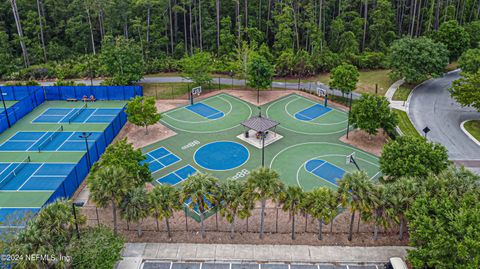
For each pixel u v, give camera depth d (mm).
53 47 103438
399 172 41281
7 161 55969
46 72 93000
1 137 63406
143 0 98625
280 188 36969
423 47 78500
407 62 78750
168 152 57688
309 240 39344
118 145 43219
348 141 60250
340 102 74812
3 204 46344
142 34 106875
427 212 33344
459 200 33906
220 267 36375
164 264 36750
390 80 84688
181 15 113312
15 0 98375
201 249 38375
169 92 82062
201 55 81125
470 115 67688
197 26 109125
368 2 110250
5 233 33781
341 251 37969
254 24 107062
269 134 62656
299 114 70125
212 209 38156
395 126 58219
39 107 75812
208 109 72938
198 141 60906
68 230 34156
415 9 104625
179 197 37781
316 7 105188
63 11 108500
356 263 36625
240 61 85250
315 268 36125
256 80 74188
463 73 67500
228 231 40688
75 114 72188
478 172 50812
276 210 43469
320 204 36125
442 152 42531
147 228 41188
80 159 52469
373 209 36281
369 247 38406
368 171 52219
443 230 30969
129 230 40969
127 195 37688
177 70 96750
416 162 40562
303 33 107688
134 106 59969
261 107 73375
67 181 46000
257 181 36562
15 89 80062
